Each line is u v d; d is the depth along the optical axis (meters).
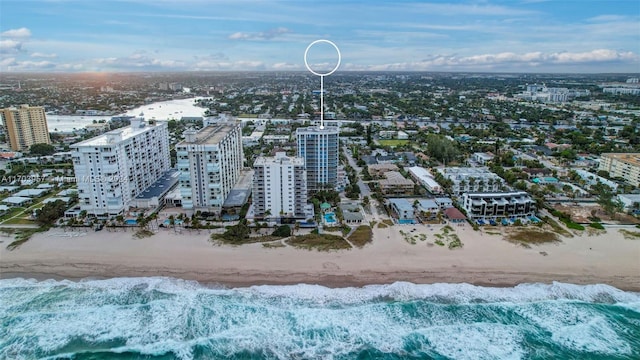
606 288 114.75
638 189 190.50
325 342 94.81
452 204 172.62
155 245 135.88
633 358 90.50
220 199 160.12
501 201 160.00
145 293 111.50
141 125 190.38
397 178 196.38
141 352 91.06
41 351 91.31
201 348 92.38
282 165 148.88
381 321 101.50
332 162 188.25
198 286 114.31
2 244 137.00
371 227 149.62
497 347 93.50
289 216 153.00
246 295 110.50
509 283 116.69
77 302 107.69
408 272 120.75
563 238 141.75
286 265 123.88
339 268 122.38
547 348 93.50
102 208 158.88
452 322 101.50
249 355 90.69
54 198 181.50
